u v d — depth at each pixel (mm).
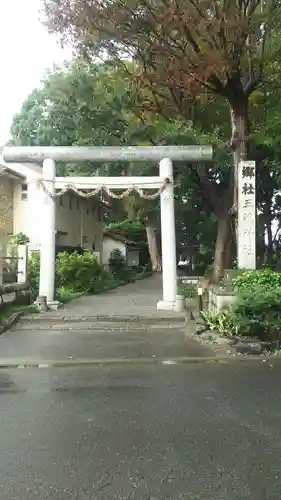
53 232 16797
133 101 18703
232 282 12680
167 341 11852
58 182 16703
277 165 17812
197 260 42500
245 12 13469
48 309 16266
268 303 10945
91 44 15203
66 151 16438
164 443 5359
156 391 7551
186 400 7016
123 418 6219
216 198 20516
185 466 4766
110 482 4441
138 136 19516
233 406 6691
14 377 8625
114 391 7582
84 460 4926
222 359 10000
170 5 12922
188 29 13344
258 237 31219
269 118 16578
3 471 4684
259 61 15133
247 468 4715
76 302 19188
